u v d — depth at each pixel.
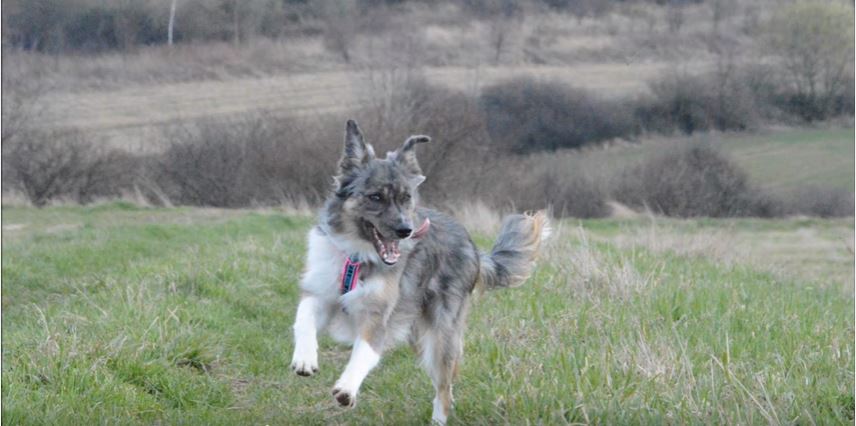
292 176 25.52
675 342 7.53
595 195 26.73
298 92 28.27
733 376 6.26
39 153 25.66
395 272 6.40
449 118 25.41
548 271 10.80
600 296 9.77
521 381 6.47
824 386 6.20
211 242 15.16
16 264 12.16
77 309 8.77
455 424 6.32
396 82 27.39
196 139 26.06
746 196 27.53
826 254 20.70
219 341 8.20
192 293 9.91
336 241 6.46
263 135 25.91
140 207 22.30
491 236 15.41
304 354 6.09
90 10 27.28
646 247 14.27
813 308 9.85
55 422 5.95
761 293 10.55
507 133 28.12
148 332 7.67
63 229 17.91
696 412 5.76
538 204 26.34
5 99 25.69
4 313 10.15
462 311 6.85
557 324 8.47
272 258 12.23
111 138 26.44
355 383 6.00
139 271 10.82
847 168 27.56
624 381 6.33
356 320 6.42
